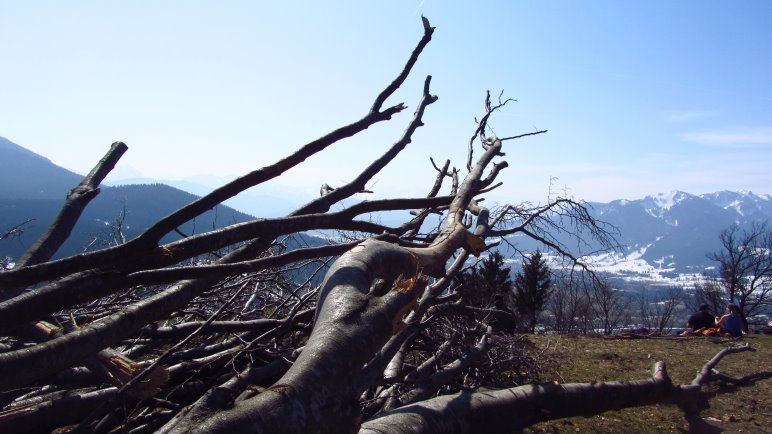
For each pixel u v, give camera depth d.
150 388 2.81
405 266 3.16
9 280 1.92
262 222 2.80
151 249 2.32
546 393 4.00
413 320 4.16
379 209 3.83
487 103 5.96
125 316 2.38
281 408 1.84
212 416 1.80
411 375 4.12
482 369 5.36
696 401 5.62
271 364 3.45
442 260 3.71
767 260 27.38
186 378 3.42
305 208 3.36
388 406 3.68
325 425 1.93
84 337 2.16
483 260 6.48
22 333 2.76
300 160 2.89
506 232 5.27
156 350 4.30
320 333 2.20
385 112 3.42
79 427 2.68
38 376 2.00
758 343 9.55
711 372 6.53
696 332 12.28
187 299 2.76
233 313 4.23
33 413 2.79
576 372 6.72
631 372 6.82
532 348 7.07
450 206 4.54
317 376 2.01
